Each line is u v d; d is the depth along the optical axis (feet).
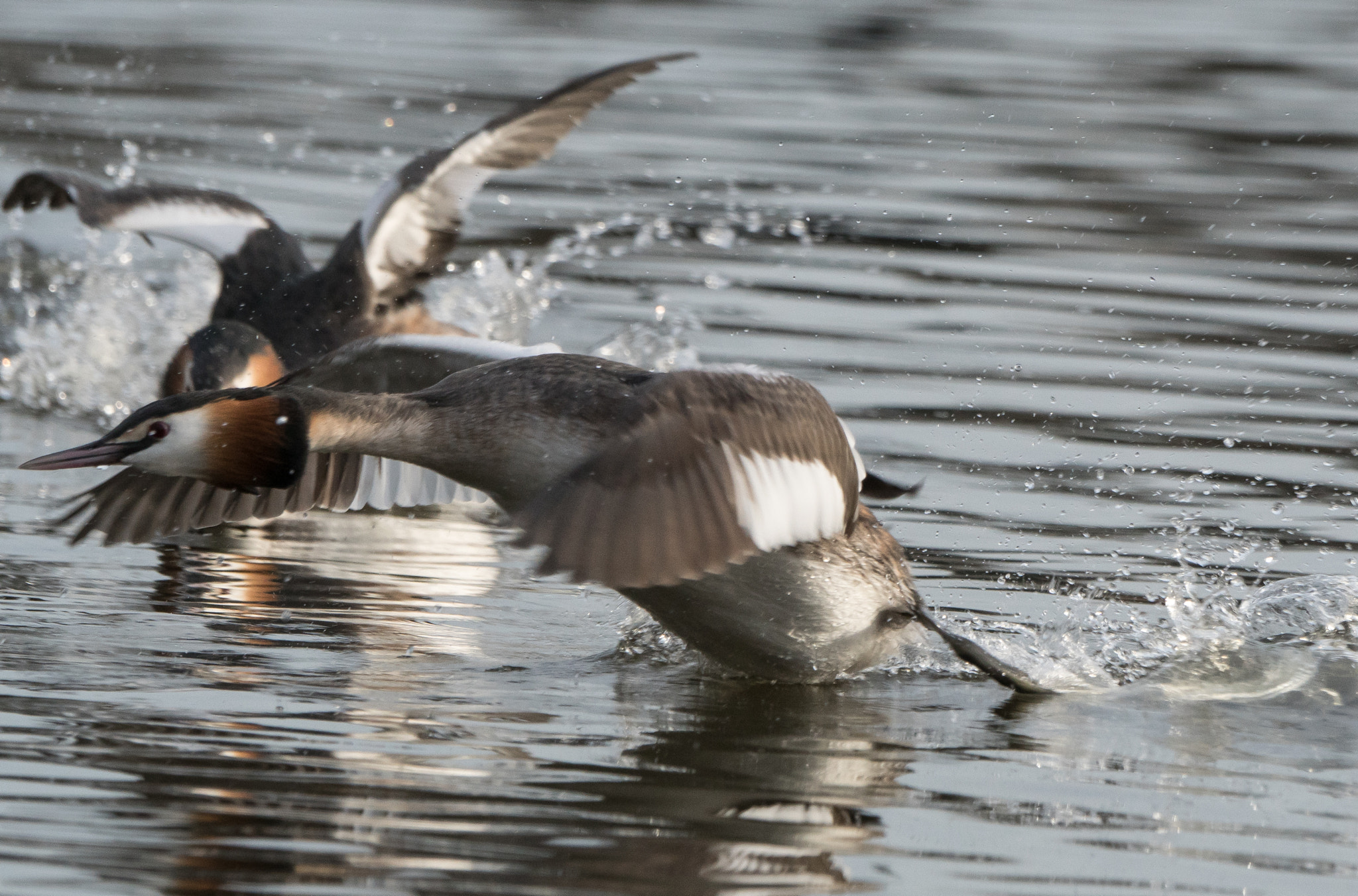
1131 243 62.90
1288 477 40.96
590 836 20.84
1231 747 26.02
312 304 47.42
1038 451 42.75
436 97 83.87
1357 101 86.53
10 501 38.58
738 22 105.40
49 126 75.87
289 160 71.82
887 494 31.19
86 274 57.57
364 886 18.99
